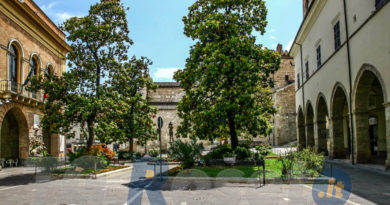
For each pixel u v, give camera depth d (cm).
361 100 1703
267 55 1741
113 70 1944
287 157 1244
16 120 2286
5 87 1998
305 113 2922
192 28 1897
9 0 2033
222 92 1727
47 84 1761
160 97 5003
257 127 1675
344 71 1859
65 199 884
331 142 2152
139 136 3139
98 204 812
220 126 1758
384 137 2298
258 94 1981
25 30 2275
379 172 1415
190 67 1797
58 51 2873
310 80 2705
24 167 2114
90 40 1886
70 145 4047
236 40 1667
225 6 1819
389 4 1309
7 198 944
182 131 1917
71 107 1698
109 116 1756
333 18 2048
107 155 2050
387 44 1336
